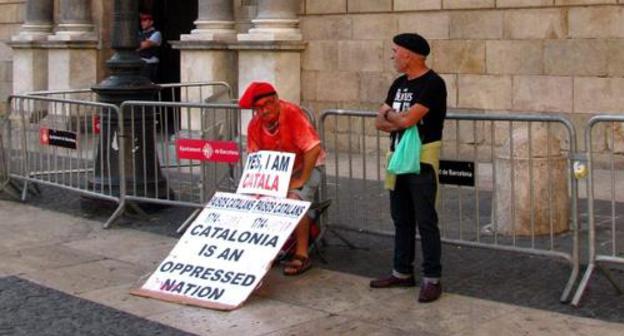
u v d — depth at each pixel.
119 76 9.65
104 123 9.63
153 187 9.62
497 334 5.66
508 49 12.10
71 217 9.73
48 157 10.35
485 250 7.82
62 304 6.50
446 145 12.01
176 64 19.86
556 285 6.69
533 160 8.15
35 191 10.98
